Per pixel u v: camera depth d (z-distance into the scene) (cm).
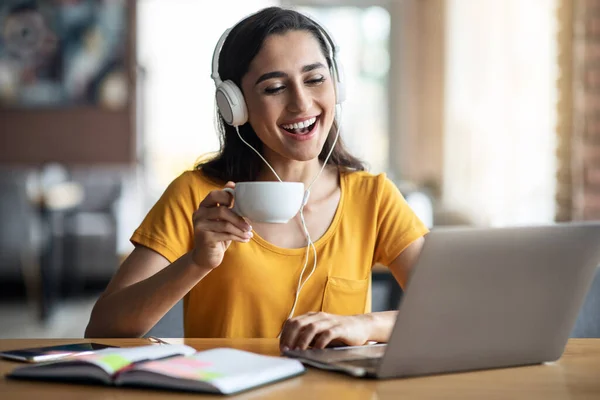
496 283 100
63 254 580
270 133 146
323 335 115
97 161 692
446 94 598
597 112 324
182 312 160
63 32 682
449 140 584
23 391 91
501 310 102
